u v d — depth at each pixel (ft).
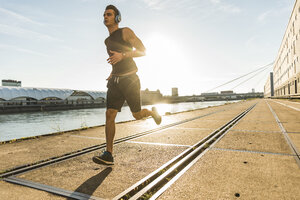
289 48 136.77
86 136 14.64
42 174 7.02
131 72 7.55
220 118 25.44
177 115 31.89
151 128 18.04
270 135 13.33
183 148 10.31
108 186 5.94
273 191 5.35
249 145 10.58
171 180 6.16
